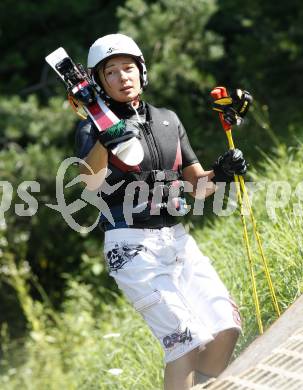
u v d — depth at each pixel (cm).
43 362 2061
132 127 950
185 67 2539
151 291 979
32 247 2767
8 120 2588
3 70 2852
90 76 1023
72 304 2180
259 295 1239
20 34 2952
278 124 2538
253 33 2961
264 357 912
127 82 1010
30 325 2316
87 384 1543
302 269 1205
